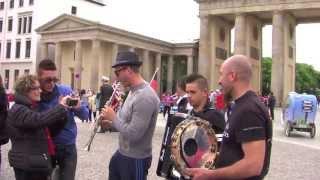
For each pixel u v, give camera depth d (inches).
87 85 3882.9
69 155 355.9
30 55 4114.2
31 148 292.2
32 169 290.2
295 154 898.7
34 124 283.3
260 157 186.4
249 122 189.5
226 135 199.3
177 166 233.9
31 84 293.7
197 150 236.5
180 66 4697.3
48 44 3991.1
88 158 717.9
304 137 1288.1
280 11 3267.7
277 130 1504.7
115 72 287.6
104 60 3878.0
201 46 3558.1
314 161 805.9
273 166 727.7
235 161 194.5
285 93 3380.9
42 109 333.1
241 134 189.9
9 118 291.7
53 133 321.1
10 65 4274.1
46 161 295.1
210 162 229.5
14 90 297.6
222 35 3816.4
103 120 288.8
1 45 4389.8
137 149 287.0
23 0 4222.4
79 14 4441.4
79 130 1213.1
